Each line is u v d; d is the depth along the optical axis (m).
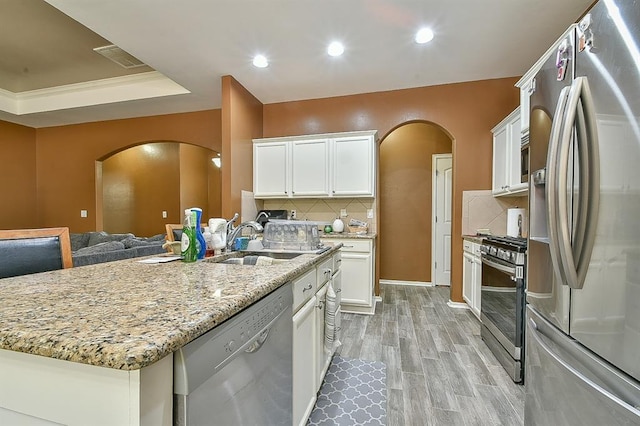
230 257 1.83
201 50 2.83
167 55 2.92
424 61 3.04
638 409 0.74
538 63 2.22
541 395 1.22
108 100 4.10
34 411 0.57
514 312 1.98
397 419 1.61
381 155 4.89
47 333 0.56
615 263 0.82
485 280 2.53
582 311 0.96
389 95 3.77
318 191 3.70
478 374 2.05
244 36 2.61
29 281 1.02
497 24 2.45
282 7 2.24
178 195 6.40
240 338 0.78
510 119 2.88
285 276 1.11
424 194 4.75
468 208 3.51
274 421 1.02
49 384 0.56
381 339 2.64
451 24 2.45
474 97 3.51
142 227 6.50
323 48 2.80
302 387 1.39
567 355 1.04
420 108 3.67
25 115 4.57
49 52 3.32
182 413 0.58
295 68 3.18
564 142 0.97
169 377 0.57
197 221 1.56
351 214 3.95
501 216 3.42
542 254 1.24
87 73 3.84
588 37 0.94
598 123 0.89
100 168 5.11
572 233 0.98
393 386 1.92
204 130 4.45
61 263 1.38
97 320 0.63
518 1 2.19
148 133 4.71
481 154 3.48
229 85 3.32
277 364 1.05
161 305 0.74
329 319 1.91
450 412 1.67
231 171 3.33
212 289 0.90
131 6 2.22
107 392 0.53
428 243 4.74
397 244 4.84
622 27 0.80
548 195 1.05
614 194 0.83
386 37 2.63
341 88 3.68
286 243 2.10
